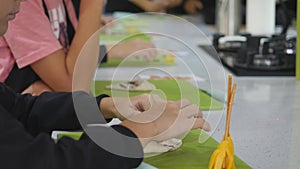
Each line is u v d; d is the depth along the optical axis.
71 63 1.50
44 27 1.49
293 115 1.31
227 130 0.92
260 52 1.97
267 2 2.39
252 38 2.05
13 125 0.77
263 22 2.40
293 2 2.77
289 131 1.16
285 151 1.02
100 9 1.58
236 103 1.44
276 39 2.06
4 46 1.47
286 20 2.45
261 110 1.36
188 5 4.08
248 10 2.45
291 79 1.80
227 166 0.87
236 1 2.64
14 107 1.08
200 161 0.94
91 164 0.77
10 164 0.73
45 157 0.75
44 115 1.08
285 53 1.96
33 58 1.47
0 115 0.77
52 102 1.09
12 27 1.45
